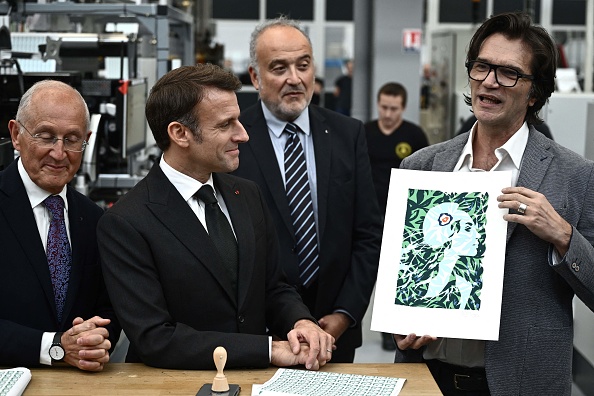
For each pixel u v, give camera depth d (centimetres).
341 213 270
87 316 222
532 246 207
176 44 496
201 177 213
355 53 747
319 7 1243
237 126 207
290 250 264
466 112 691
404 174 220
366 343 514
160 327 201
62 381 193
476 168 222
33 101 206
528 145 214
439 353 221
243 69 1261
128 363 207
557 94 573
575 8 1167
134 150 395
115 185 391
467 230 209
